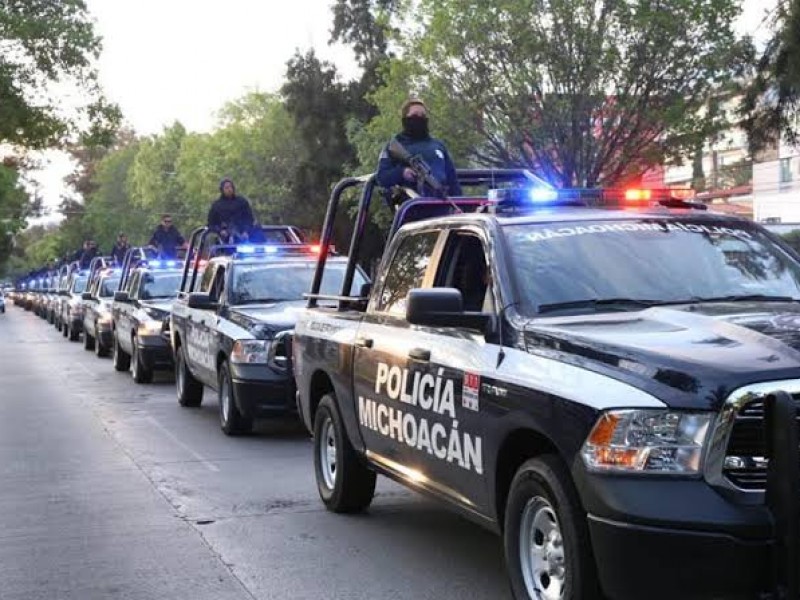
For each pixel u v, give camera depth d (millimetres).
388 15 35281
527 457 5047
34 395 16531
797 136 18297
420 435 5922
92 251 40312
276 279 12562
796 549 3855
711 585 3980
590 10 27812
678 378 4141
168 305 17750
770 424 3918
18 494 8680
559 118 28703
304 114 46531
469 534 7086
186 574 6262
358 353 6918
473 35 27938
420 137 8938
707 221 6023
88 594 5914
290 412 11055
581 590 4398
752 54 18719
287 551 6723
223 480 9109
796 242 21703
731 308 5105
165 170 83750
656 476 4082
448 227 6262
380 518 7574
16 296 96125
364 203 8422
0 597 5883
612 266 5520
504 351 5109
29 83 31391
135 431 12211
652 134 29500
